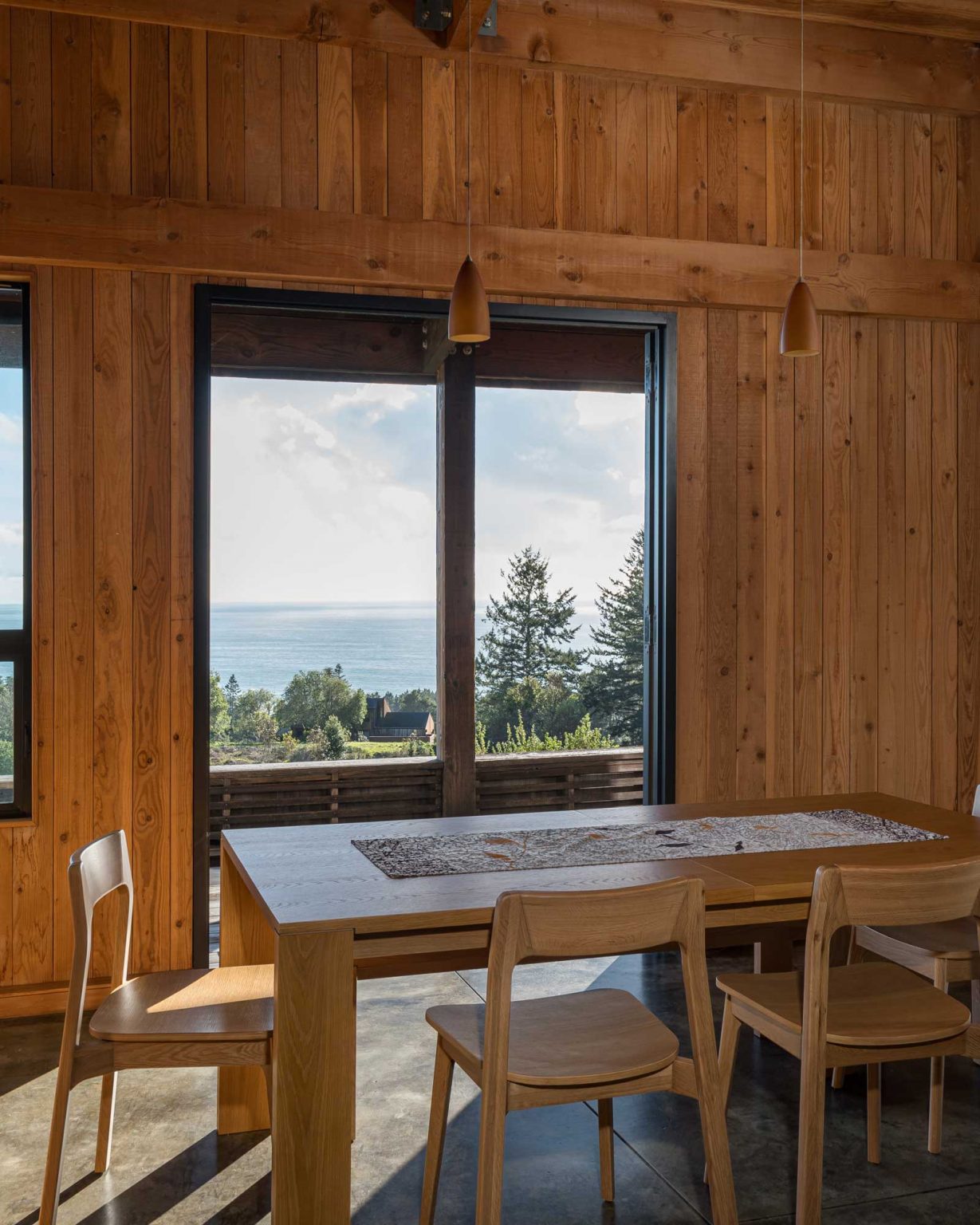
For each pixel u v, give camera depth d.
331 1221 2.07
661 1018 3.58
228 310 6.07
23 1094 3.01
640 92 4.34
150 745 3.83
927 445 4.72
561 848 2.65
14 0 3.55
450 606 6.18
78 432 3.77
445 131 4.11
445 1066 2.26
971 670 4.79
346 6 3.87
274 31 3.81
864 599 4.63
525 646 15.10
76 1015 2.25
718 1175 2.06
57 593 3.75
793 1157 2.66
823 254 4.49
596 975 4.00
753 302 4.41
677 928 2.02
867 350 4.64
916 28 4.48
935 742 4.73
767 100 4.48
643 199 4.33
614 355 6.67
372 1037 3.40
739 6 4.27
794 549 4.54
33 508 3.73
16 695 3.79
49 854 3.74
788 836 2.81
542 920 1.93
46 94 3.74
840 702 4.59
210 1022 2.30
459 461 6.11
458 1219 2.37
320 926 2.03
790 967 3.21
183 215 3.81
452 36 3.90
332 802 6.18
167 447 3.85
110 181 3.79
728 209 4.43
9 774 3.80
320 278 3.94
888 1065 3.24
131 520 3.82
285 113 3.95
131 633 3.81
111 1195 2.47
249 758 18.00
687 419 4.40
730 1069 2.52
